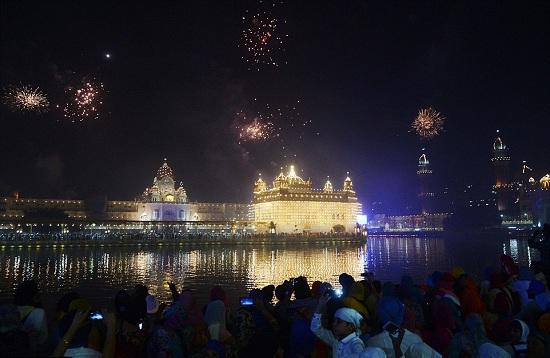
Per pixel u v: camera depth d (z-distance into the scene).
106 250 82.00
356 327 7.03
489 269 14.20
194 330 8.53
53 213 109.88
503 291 10.92
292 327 8.90
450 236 140.25
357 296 9.30
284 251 81.56
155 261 59.19
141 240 89.25
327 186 129.62
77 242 84.38
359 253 74.94
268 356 8.31
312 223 122.25
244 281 38.94
